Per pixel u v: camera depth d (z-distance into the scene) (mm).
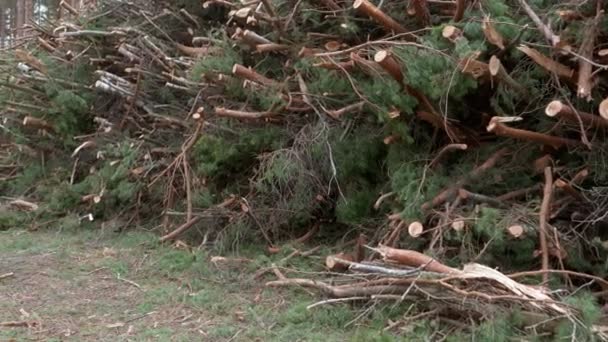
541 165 4621
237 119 5746
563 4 4340
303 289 4656
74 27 7902
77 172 7605
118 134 7191
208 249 5742
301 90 5473
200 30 7398
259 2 5934
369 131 5277
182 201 6434
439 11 5141
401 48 4496
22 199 7668
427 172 4879
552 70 4195
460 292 3670
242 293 4734
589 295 3713
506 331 3539
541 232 4172
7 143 8562
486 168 4730
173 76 6621
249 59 6176
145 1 7777
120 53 7520
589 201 4316
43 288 4902
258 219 5781
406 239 4738
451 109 4809
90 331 4043
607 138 4371
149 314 4348
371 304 4109
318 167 5438
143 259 5633
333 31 5773
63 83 7465
